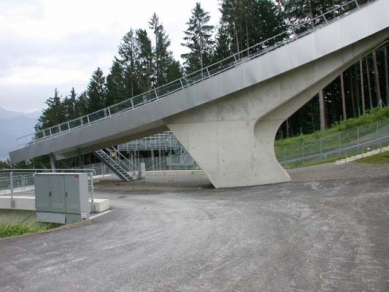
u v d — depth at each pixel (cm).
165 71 6725
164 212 1272
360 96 5938
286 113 2073
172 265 645
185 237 859
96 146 2883
